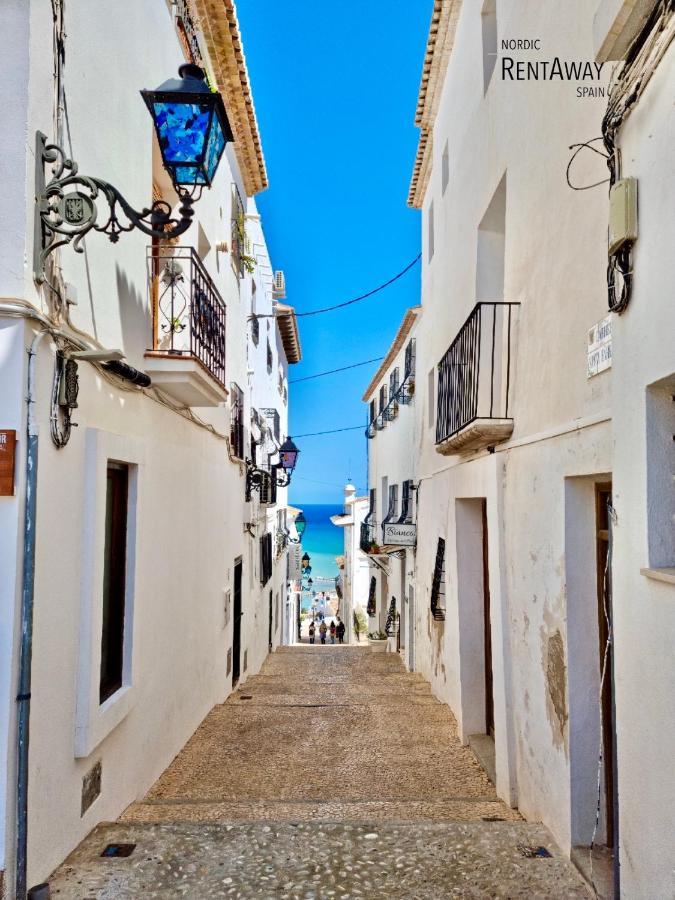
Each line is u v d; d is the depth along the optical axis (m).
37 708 3.21
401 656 14.35
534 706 4.54
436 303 10.43
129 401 4.76
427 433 11.02
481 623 7.23
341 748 6.45
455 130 8.63
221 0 7.40
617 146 2.94
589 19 3.72
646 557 2.63
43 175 3.29
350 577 29.55
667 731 2.40
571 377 3.98
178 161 3.45
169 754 5.83
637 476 2.73
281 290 18.67
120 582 4.78
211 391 5.91
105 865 3.34
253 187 12.04
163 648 5.65
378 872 3.28
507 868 3.36
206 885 3.12
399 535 12.11
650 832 2.53
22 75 3.14
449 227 9.12
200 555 7.24
